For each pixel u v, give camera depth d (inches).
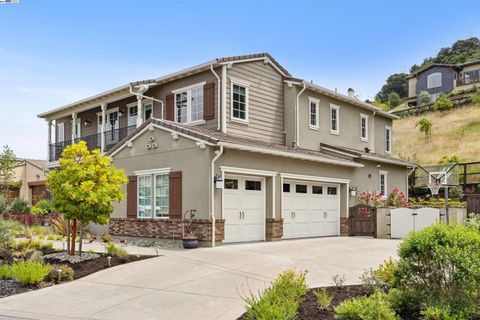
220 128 684.7
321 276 365.7
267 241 617.6
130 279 362.3
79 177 435.2
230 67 705.6
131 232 644.1
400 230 703.1
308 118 834.2
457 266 221.6
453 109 1953.7
